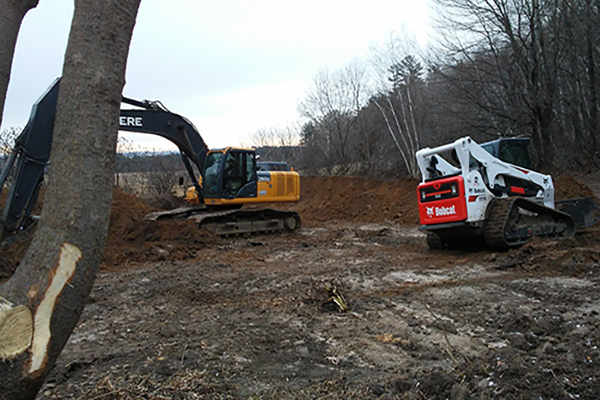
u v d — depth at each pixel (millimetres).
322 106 38438
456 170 10281
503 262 8477
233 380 3881
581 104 22141
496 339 4816
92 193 2287
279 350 4574
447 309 5938
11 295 2166
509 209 9141
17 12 2678
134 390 3617
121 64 2424
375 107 36531
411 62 36188
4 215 8016
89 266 2291
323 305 6027
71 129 2285
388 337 4902
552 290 6613
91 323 5527
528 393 3377
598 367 3691
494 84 22797
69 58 2338
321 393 3635
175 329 5242
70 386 3775
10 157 8133
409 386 3633
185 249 10469
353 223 18141
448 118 25953
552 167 21062
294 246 11906
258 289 7145
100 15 2348
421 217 9922
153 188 22344
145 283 7602
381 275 8008
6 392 2090
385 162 33062
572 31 20422
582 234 10617
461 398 3383
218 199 13539
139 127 12305
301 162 43312
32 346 2137
